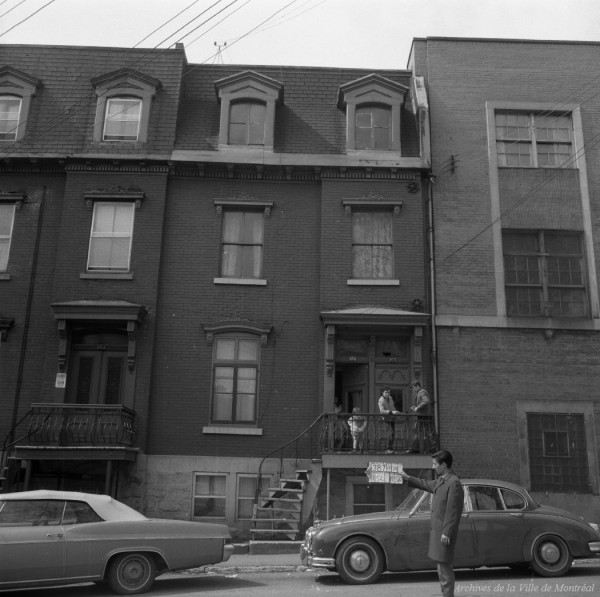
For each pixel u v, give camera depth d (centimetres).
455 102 1969
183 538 1039
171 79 1978
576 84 1986
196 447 1717
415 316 1733
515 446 1728
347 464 1585
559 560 1104
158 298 1800
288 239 1859
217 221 1867
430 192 1888
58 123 1919
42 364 1756
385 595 947
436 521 841
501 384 1764
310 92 2009
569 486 1714
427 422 1634
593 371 1780
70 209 1844
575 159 1923
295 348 1784
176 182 1891
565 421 1755
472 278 1827
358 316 1733
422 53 2028
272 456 1714
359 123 1942
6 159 1862
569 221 1880
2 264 1834
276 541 1476
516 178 1905
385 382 1788
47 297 1805
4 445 1661
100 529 995
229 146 1894
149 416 1725
